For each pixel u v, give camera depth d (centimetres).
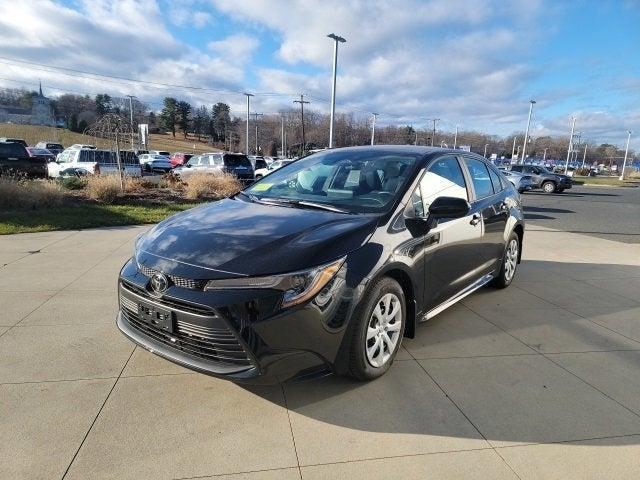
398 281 335
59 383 302
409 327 352
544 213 1565
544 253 778
